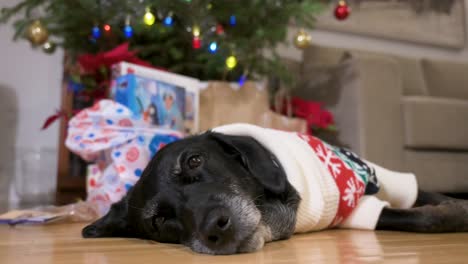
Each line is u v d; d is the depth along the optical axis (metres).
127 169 1.92
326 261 1.00
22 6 2.50
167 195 1.23
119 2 2.47
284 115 3.07
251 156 1.33
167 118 2.22
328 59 3.78
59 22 2.53
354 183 1.54
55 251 1.16
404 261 0.98
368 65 2.97
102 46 2.69
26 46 3.47
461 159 3.19
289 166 1.41
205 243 1.10
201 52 2.72
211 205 1.13
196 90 2.46
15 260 1.04
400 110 3.03
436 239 1.32
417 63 4.17
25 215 1.81
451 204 1.50
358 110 2.95
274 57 2.95
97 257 1.08
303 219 1.40
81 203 1.95
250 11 2.60
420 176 3.04
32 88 3.49
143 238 1.38
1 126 3.40
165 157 1.31
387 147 2.96
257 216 1.18
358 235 1.44
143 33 2.55
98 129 1.98
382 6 4.47
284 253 1.12
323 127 2.98
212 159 1.30
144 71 2.19
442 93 4.22
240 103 2.64
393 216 1.51
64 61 3.07
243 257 1.07
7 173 3.39
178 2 2.40
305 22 2.85
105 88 2.48
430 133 3.03
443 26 4.74
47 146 3.51
